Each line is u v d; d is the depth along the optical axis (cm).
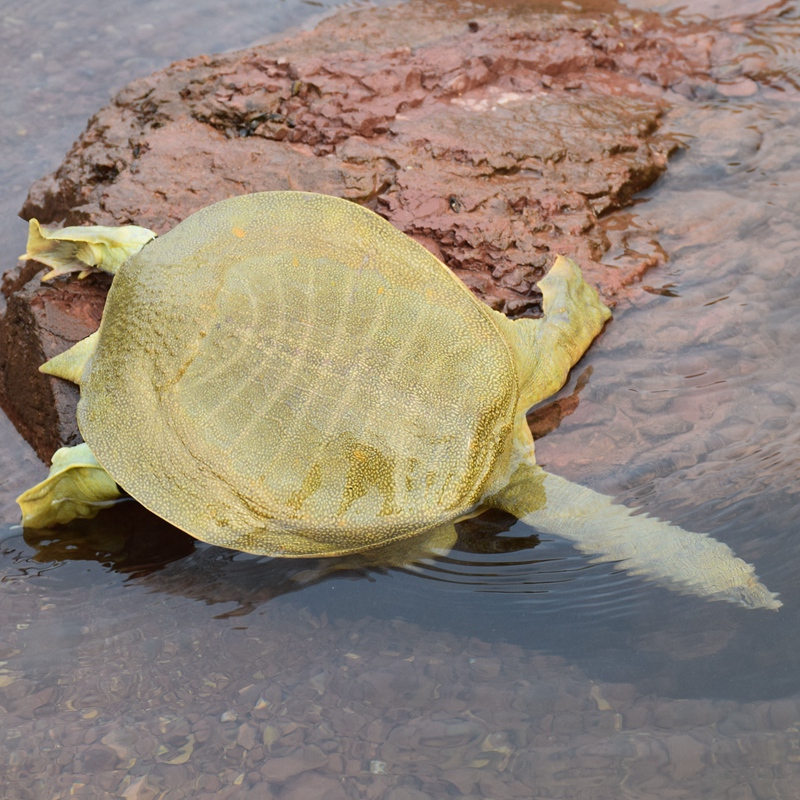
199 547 168
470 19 205
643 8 215
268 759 156
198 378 163
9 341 180
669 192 192
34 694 160
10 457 176
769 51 207
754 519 166
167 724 158
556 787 154
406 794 154
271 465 162
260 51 197
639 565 163
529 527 166
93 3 232
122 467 163
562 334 173
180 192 184
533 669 160
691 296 181
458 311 167
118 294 166
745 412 173
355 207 168
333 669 161
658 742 156
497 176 187
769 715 157
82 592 166
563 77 201
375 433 162
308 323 164
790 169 193
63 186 191
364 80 193
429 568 166
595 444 171
